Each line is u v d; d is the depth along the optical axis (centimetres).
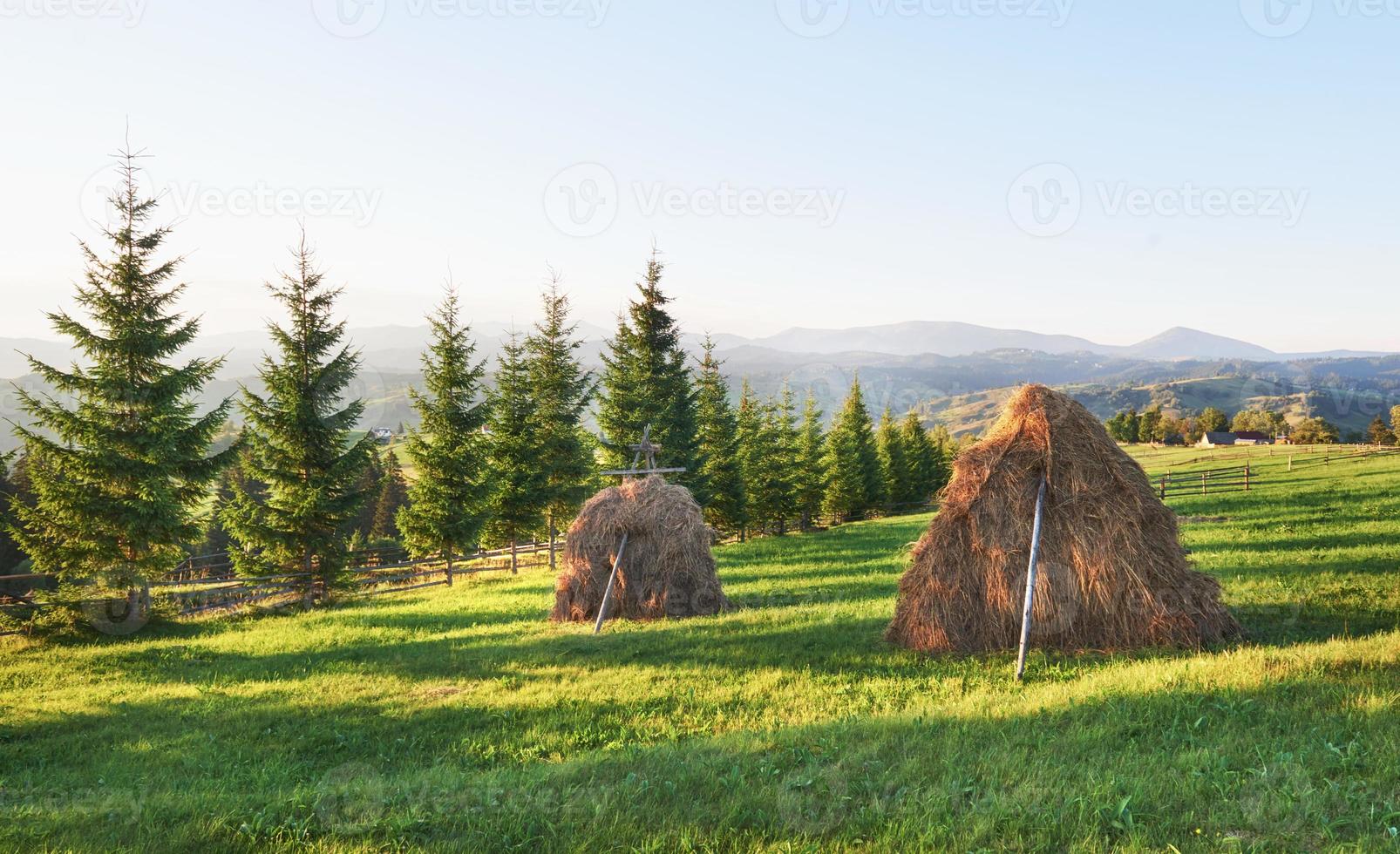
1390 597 1219
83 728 1066
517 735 882
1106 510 1088
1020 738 703
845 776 628
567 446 3588
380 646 1591
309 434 2423
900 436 7544
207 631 2003
